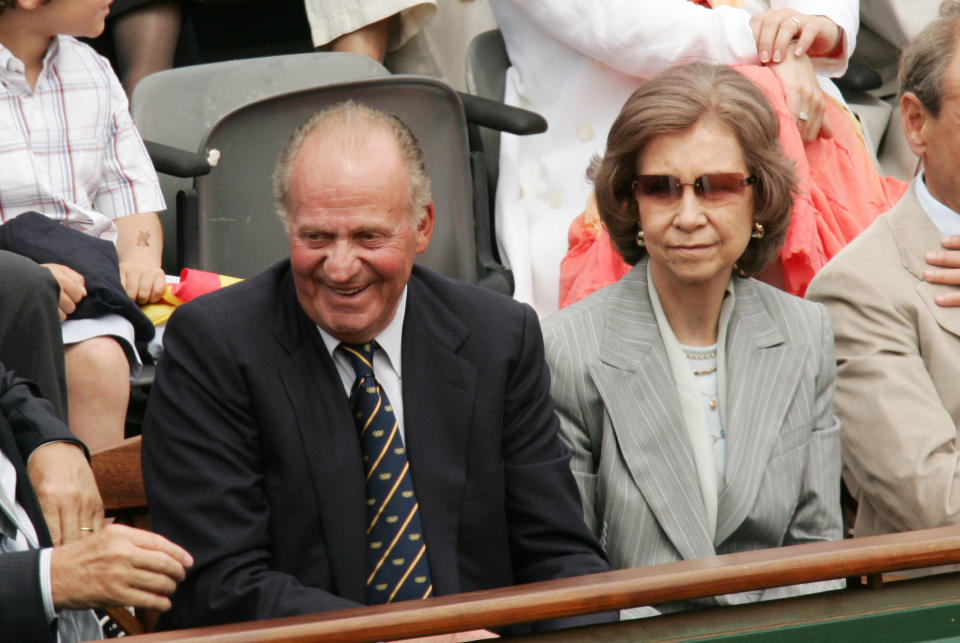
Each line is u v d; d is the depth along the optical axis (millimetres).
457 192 13375
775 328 9250
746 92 9070
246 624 5523
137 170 12227
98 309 10594
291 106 12969
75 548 6398
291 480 7742
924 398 9789
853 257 10336
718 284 9133
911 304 10078
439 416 8031
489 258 13938
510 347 8250
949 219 10258
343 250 7602
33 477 7875
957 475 9469
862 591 6008
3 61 11500
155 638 5309
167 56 15562
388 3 15102
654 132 8953
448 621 5418
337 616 5473
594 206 13203
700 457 8938
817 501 9016
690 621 5805
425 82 13125
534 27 14461
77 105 11891
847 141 13781
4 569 6332
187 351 7863
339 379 7914
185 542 7629
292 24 18219
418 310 8203
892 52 17016
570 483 8422
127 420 11328
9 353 9266
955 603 6039
